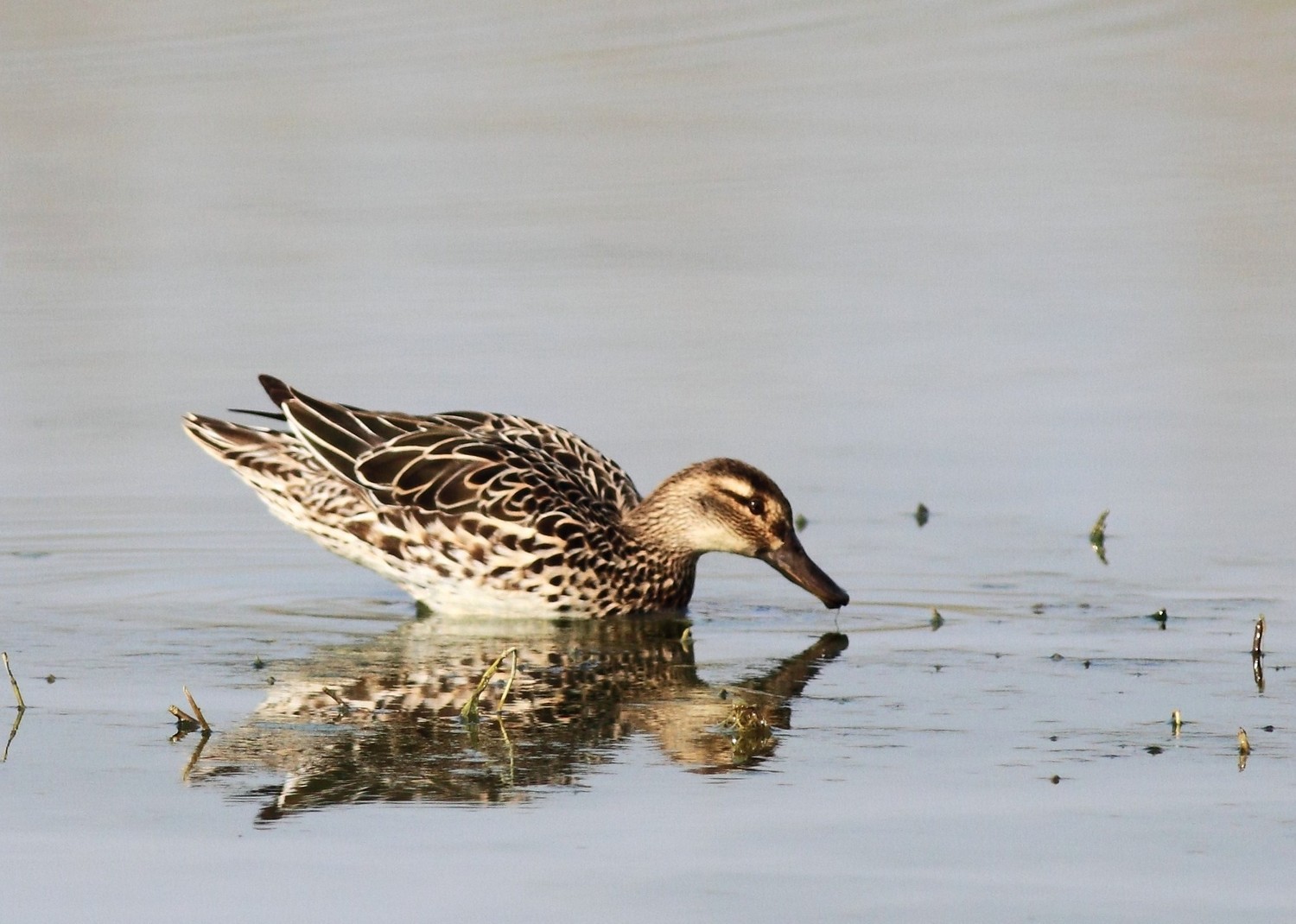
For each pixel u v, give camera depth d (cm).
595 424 1725
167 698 1125
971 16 3412
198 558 1474
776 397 1797
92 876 846
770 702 1108
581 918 796
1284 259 2208
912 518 1500
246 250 2327
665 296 2128
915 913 796
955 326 2005
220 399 1817
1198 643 1202
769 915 796
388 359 1909
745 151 2727
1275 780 945
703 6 3488
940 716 1067
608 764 991
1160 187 2531
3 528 1516
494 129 2844
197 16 3394
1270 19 3309
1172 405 1752
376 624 1340
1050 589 1337
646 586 1385
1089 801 920
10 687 1147
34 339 2009
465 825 903
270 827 902
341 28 3341
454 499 1395
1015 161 2659
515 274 2217
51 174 2661
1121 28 3328
